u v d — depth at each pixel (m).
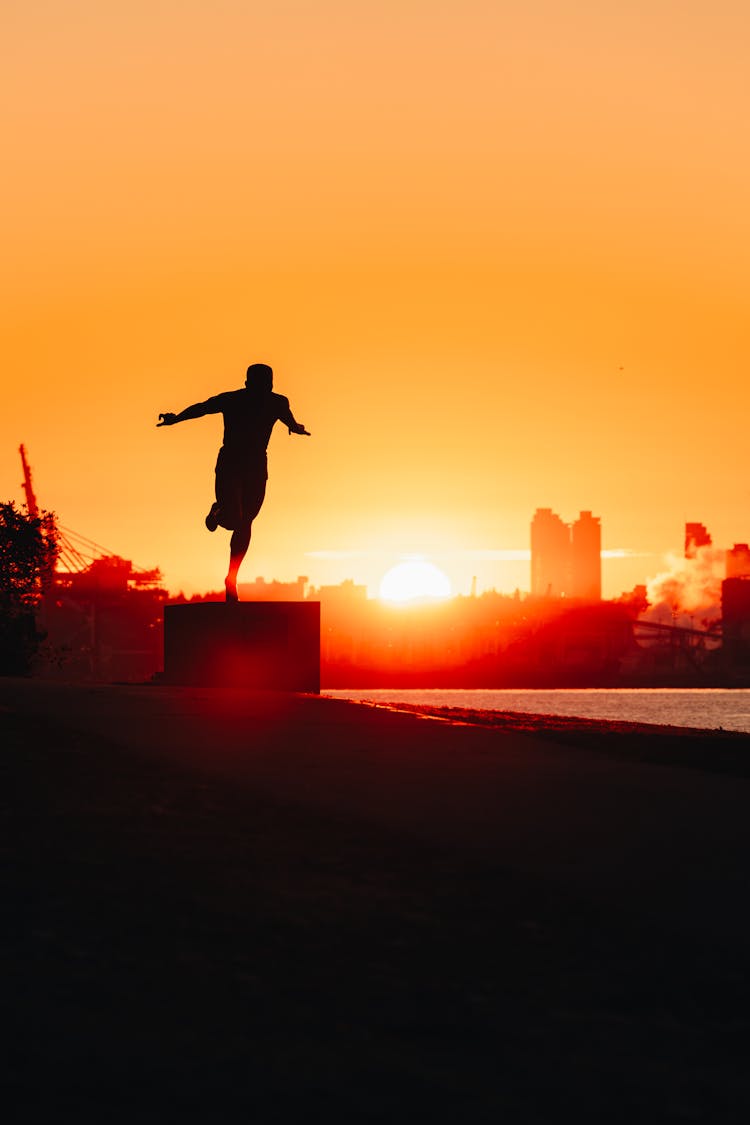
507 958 13.26
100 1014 11.70
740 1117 10.21
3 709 31.58
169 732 27.80
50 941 13.45
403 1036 11.42
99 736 26.97
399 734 28.14
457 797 20.89
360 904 14.82
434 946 13.55
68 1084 10.40
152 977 12.56
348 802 20.25
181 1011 11.80
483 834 18.27
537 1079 10.72
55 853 16.66
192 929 13.89
